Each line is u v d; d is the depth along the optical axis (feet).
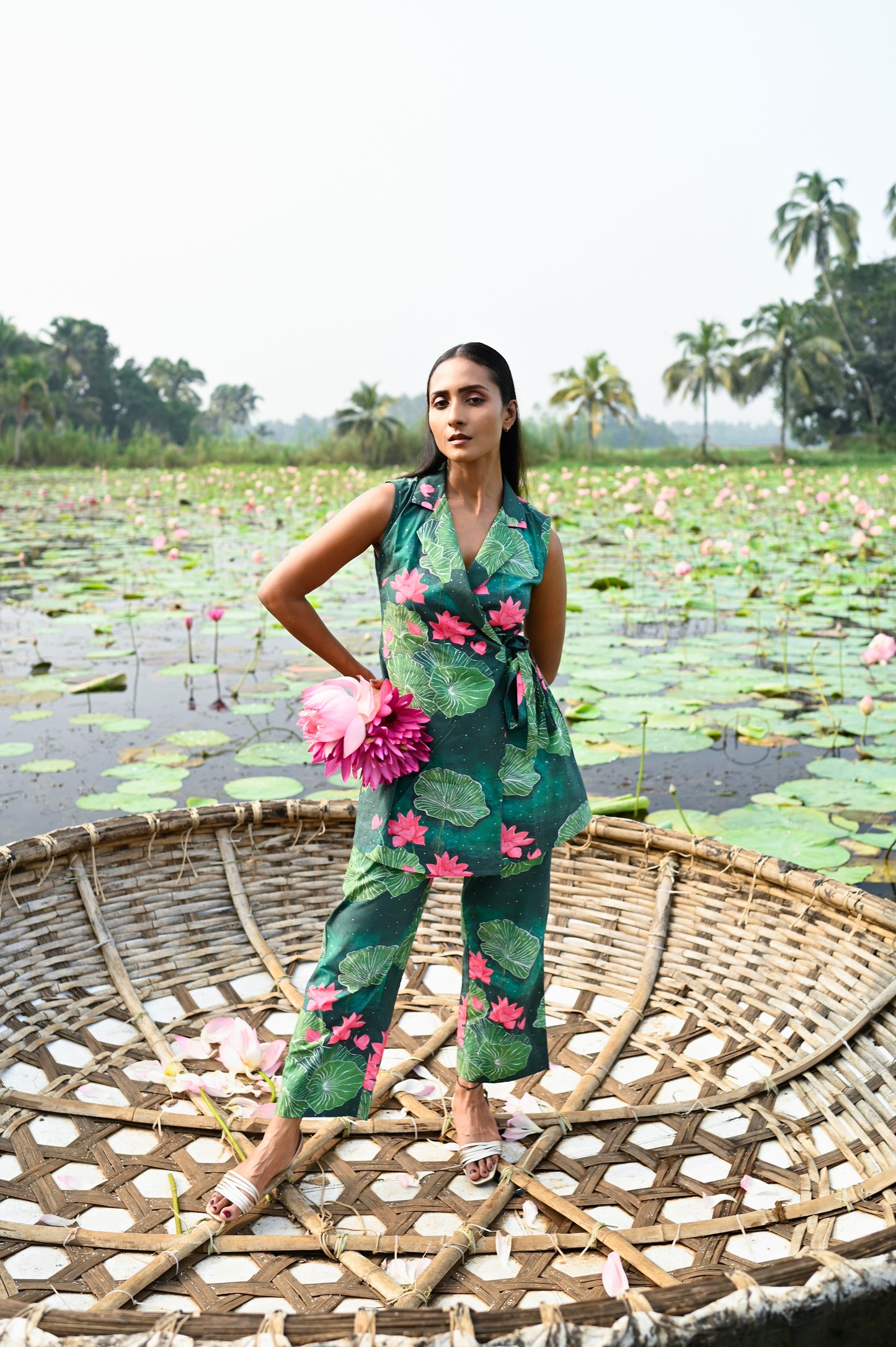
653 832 7.81
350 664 5.04
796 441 124.67
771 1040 6.41
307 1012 4.90
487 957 5.13
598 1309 3.06
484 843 4.76
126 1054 6.32
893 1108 5.54
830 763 11.48
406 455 105.70
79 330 170.81
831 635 18.34
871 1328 3.25
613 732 12.49
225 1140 5.59
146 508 50.29
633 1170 5.33
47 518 43.86
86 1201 5.05
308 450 112.06
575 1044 6.56
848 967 6.53
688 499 52.31
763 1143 5.54
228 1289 4.45
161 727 13.28
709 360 110.11
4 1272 4.49
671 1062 6.31
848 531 34.45
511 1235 4.82
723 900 7.45
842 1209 4.87
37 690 14.78
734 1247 4.71
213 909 7.75
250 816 8.11
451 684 4.71
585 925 7.69
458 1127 5.39
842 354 113.50
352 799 9.64
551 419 117.39
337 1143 5.54
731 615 20.44
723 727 13.26
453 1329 2.98
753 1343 3.06
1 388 121.39
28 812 10.27
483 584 4.70
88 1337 3.04
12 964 6.74
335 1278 4.54
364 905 4.86
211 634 19.15
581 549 30.58
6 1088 5.85
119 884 7.55
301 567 4.84
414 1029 6.77
